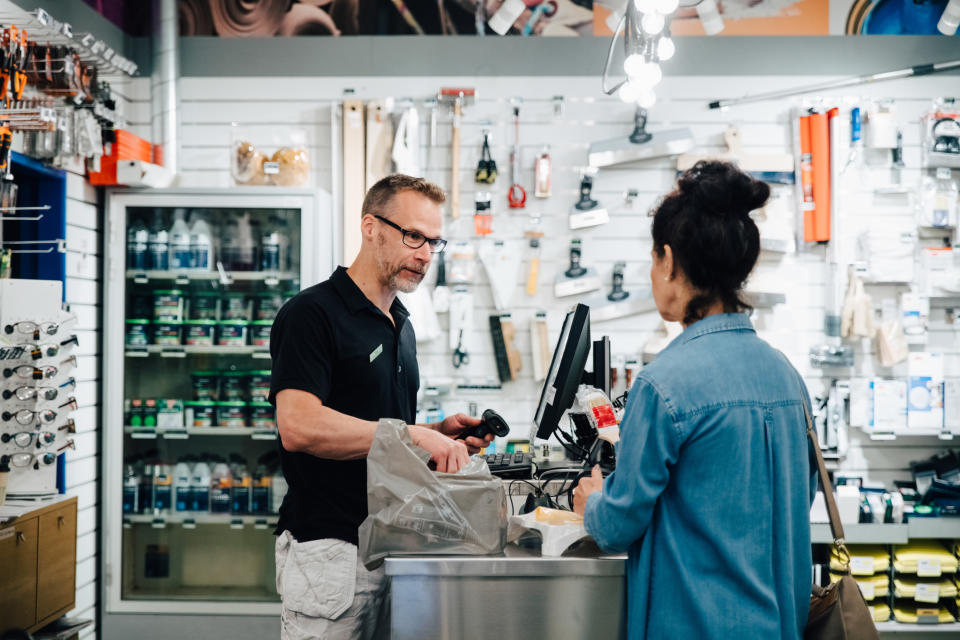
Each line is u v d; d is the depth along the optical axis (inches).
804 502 58.8
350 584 73.9
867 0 165.0
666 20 123.1
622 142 163.2
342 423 69.1
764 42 165.8
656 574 56.7
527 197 165.9
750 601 54.6
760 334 164.6
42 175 134.2
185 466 156.9
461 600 64.0
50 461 114.9
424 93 166.4
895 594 149.1
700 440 55.1
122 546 150.1
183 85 167.5
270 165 154.4
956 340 163.8
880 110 163.2
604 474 84.8
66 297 139.9
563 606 64.2
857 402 159.9
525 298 165.9
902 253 158.7
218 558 161.5
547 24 166.2
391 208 77.7
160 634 148.3
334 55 167.0
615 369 162.6
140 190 148.6
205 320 157.0
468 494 65.6
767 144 165.2
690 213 56.9
